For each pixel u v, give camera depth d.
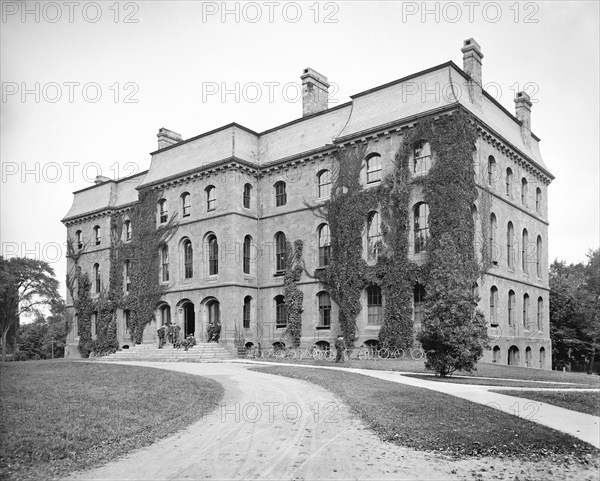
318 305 38.66
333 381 21.20
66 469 10.41
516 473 10.62
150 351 39.28
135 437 12.90
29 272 55.78
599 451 11.92
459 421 14.13
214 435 13.39
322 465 10.99
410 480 10.15
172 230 45.31
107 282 52.84
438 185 32.12
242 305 40.75
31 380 20.00
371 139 35.97
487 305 33.03
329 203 38.00
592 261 56.38
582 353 52.31
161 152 48.09
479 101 35.75
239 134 42.91
